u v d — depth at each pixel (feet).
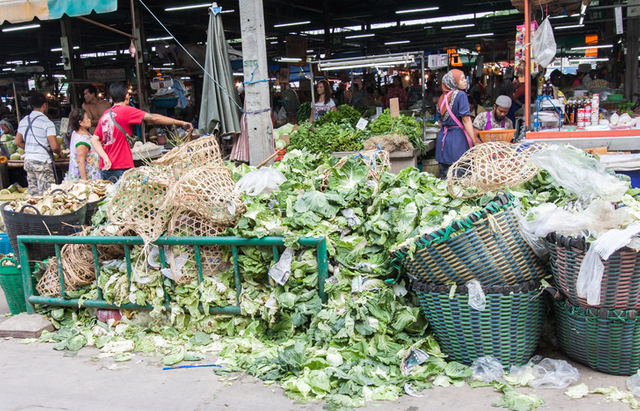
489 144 10.89
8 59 78.13
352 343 9.86
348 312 10.02
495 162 10.57
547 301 10.12
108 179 17.93
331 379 9.30
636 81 31.12
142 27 39.40
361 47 91.86
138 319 12.35
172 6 40.96
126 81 40.86
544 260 9.80
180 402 9.11
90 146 19.95
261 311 11.08
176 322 11.90
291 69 66.74
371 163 12.96
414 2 59.62
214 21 19.52
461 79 18.51
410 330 10.23
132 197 11.63
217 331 11.75
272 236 10.89
